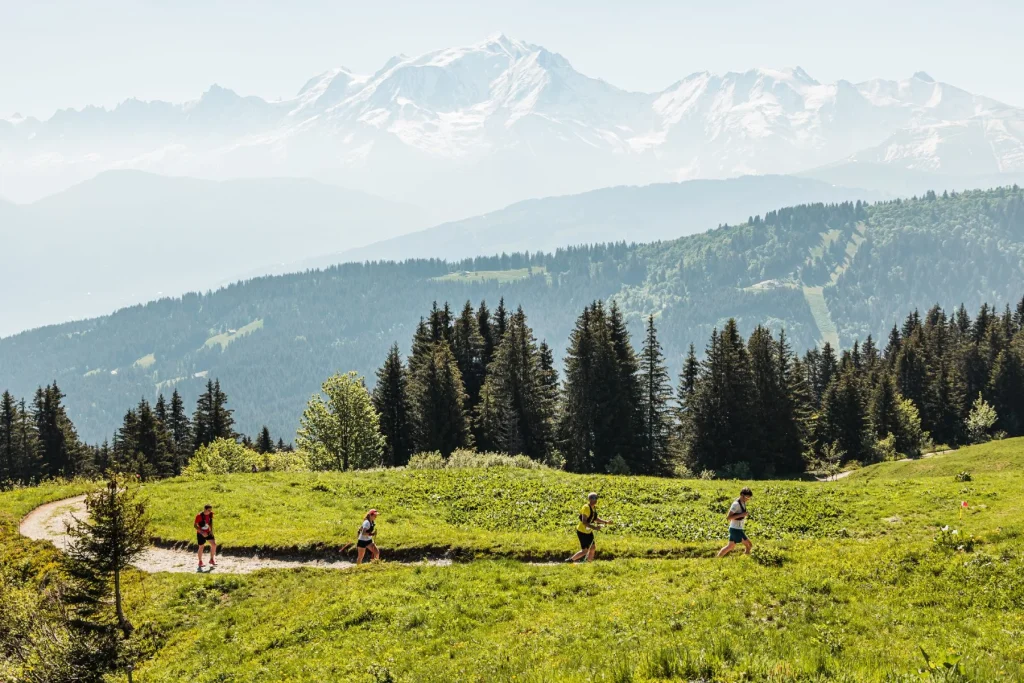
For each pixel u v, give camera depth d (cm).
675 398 9238
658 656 1532
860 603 1778
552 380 9419
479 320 10419
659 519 3722
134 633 2530
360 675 1839
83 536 2570
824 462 9706
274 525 3741
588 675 1509
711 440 9138
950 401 12012
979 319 15188
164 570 3158
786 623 1703
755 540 3381
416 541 3158
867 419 10600
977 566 1855
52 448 11488
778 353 10425
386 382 9269
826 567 2062
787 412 9356
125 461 11075
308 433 8062
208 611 2658
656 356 9106
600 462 8575
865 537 3219
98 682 2300
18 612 2612
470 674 1670
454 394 8312
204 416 12575
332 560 3169
